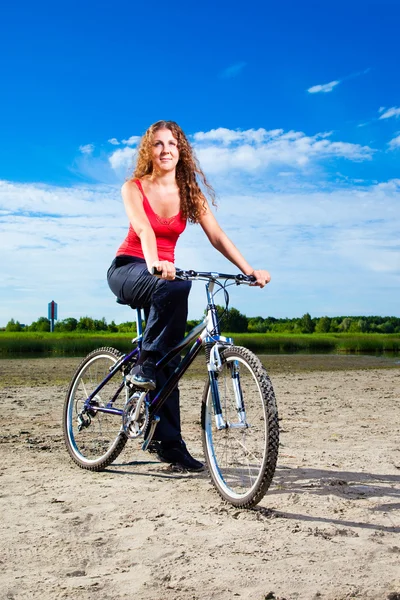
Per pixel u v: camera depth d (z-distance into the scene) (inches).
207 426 132.6
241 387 123.7
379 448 186.4
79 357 765.3
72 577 86.0
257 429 122.6
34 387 377.4
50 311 1486.2
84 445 170.2
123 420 145.3
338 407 290.0
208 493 131.4
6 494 130.0
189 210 146.4
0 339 979.9
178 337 137.8
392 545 99.2
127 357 152.8
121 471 153.3
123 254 143.8
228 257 147.5
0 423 231.9
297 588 82.0
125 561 92.0
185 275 120.3
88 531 105.7
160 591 81.2
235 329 1513.3
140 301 139.6
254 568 88.9
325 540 101.2
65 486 137.2
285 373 530.3
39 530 106.1
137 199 140.5
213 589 81.7
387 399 327.0
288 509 119.4
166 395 139.6
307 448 185.6
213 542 100.0
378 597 79.1
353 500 126.3
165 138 142.4
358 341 1171.9
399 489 136.2
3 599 78.3
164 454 157.5
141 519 112.4
